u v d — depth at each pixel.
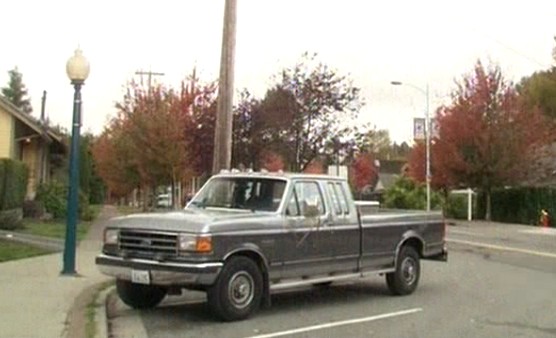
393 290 14.12
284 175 12.44
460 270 18.72
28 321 10.32
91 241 23.72
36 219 33.22
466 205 52.19
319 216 12.45
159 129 36.78
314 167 29.03
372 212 14.06
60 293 12.74
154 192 43.47
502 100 47.19
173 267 10.69
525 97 53.75
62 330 9.84
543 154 48.44
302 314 11.99
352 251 13.06
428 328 10.90
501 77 47.62
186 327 10.76
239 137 28.67
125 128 38.38
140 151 37.19
